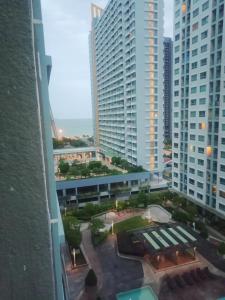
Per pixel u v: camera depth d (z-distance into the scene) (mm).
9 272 1854
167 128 139375
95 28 88062
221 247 28188
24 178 1770
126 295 22656
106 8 74438
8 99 1681
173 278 24859
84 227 37562
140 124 58531
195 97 39125
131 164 64062
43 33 2652
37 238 1868
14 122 1708
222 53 32875
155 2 54531
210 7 34344
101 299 22359
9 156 1728
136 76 56406
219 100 34406
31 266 1891
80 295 22922
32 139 1754
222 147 34438
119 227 37000
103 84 83438
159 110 59000
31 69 1698
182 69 41844
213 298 22172
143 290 23219
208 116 36812
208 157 37531
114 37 68750
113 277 25453
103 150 87688
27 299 1929
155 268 26484
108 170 58656
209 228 35844
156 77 57500
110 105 77812
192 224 36219
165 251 27406
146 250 29000
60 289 2656
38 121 1759
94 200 51531
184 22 40312
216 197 36531
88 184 51250
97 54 88000
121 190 52656
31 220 1825
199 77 37750
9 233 1808
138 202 43906
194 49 38312
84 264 27641
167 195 46969
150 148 59906
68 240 30062
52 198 2697
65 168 57500
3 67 1647
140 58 55781
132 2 54875
